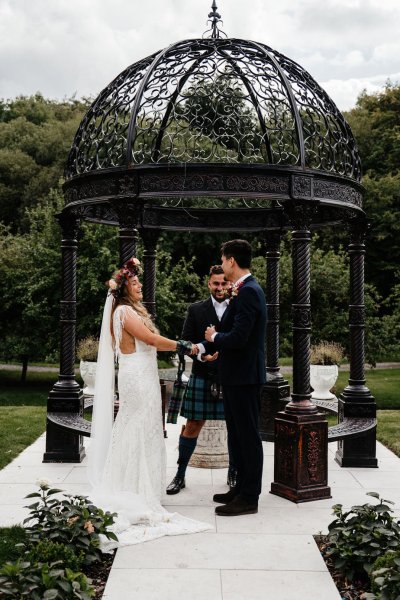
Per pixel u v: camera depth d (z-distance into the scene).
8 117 32.12
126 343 4.06
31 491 4.55
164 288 12.52
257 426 4.07
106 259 12.34
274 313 6.66
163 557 3.33
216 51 4.88
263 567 3.21
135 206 4.62
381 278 18.28
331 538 3.15
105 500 3.85
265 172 4.48
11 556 3.22
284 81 4.71
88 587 2.74
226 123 4.88
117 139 4.90
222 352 4.07
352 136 5.25
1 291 14.22
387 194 17.77
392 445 6.23
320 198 4.71
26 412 8.31
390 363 19.78
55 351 13.75
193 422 4.53
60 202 13.68
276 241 6.66
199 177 4.45
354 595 2.92
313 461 4.40
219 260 18.83
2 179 25.41
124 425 4.00
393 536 3.02
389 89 22.33
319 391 9.42
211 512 4.09
